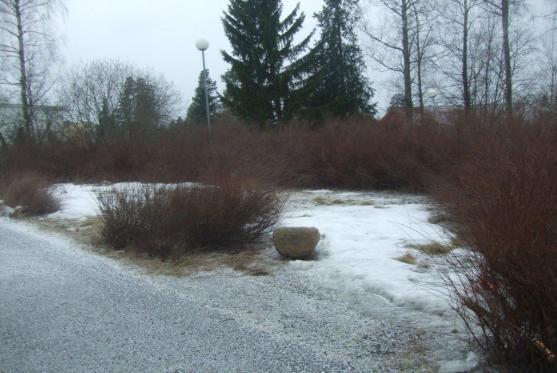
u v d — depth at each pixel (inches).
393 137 504.4
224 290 203.9
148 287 211.8
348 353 139.9
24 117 1040.2
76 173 710.5
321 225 313.0
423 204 387.9
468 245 137.6
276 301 187.3
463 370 125.1
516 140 302.2
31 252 292.5
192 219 274.7
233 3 1139.3
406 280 195.0
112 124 1150.3
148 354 143.1
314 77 1138.7
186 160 497.0
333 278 209.8
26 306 190.1
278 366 133.5
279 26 1127.0
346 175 514.3
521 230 117.6
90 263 259.3
